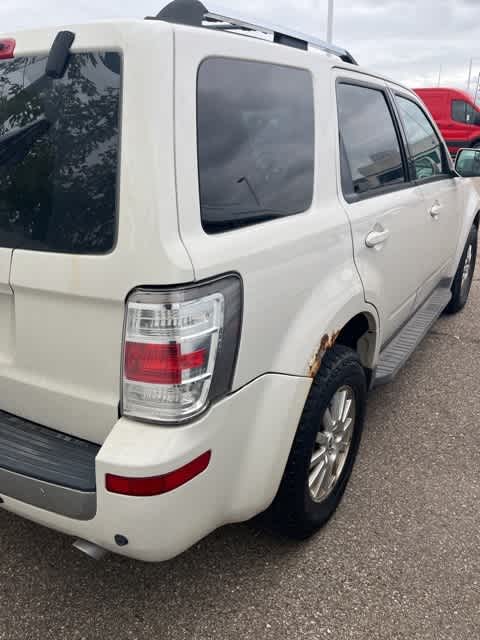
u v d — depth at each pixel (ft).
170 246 5.49
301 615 7.39
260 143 6.91
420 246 11.93
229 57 6.49
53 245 5.94
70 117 5.89
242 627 7.22
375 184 9.87
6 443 6.47
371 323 9.55
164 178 5.49
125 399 5.86
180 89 5.69
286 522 7.98
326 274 7.89
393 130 11.03
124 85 5.54
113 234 5.62
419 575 8.01
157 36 5.55
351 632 7.15
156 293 5.47
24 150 6.14
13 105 6.28
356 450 9.37
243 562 8.22
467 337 16.51
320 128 8.17
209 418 5.98
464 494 9.72
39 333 6.28
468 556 8.36
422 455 10.82
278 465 7.11
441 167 14.17
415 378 13.93
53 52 5.85
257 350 6.59
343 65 9.15
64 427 6.51
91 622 7.26
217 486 6.34
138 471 5.50
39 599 7.58
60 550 8.41
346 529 8.87
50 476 5.98
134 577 7.95
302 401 7.25
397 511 9.29
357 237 8.68
